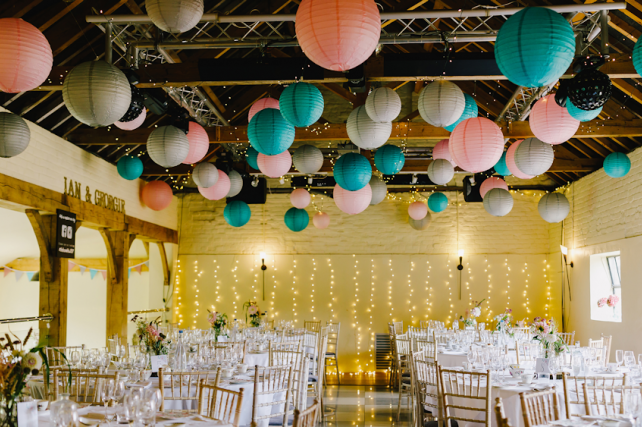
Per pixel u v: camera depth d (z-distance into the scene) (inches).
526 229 426.9
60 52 246.7
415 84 411.8
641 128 275.1
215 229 445.4
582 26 210.7
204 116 313.1
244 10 287.0
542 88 258.7
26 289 455.2
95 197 318.7
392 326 382.6
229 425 111.0
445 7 285.4
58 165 279.9
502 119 326.3
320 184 414.9
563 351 199.5
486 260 427.5
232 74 217.2
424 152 375.6
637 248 291.6
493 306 423.2
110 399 129.3
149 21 200.8
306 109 162.9
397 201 438.0
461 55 208.8
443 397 165.8
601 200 338.6
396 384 368.8
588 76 147.6
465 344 308.0
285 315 434.6
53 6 224.4
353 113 191.5
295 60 214.5
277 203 443.8
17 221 379.2
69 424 89.5
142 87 222.8
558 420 123.3
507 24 117.3
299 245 439.5
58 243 273.7
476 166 169.0
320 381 274.4
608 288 346.6
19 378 94.9
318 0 108.0
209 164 271.1
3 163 234.5
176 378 180.4
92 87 137.4
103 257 464.1
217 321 302.0
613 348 317.1
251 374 198.4
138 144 332.5
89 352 204.4
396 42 209.6
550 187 421.4
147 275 464.1
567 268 389.1
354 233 437.7
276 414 172.4
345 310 432.5
